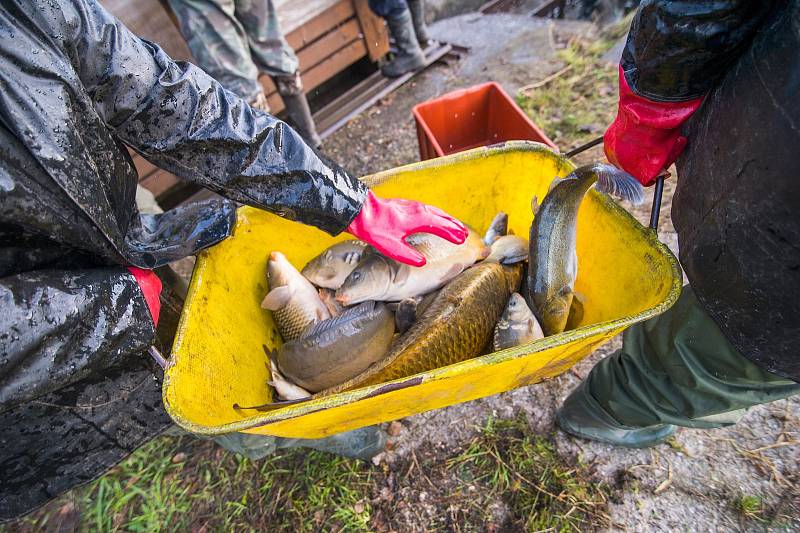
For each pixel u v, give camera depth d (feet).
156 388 4.77
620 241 4.99
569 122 11.57
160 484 7.41
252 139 3.90
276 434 4.47
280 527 6.82
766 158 3.01
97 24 3.37
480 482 6.74
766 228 3.18
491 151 6.10
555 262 5.28
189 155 3.90
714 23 3.04
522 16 16.24
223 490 7.25
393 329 5.94
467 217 6.96
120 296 3.91
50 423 4.30
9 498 4.56
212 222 5.05
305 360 5.53
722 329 4.00
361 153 12.59
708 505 6.16
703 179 3.69
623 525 6.18
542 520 6.33
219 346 5.06
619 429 6.26
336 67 13.51
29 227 3.26
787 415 6.62
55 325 3.44
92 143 3.53
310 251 6.87
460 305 5.39
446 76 14.37
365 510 6.77
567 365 5.25
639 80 3.72
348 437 6.30
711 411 4.91
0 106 2.95
